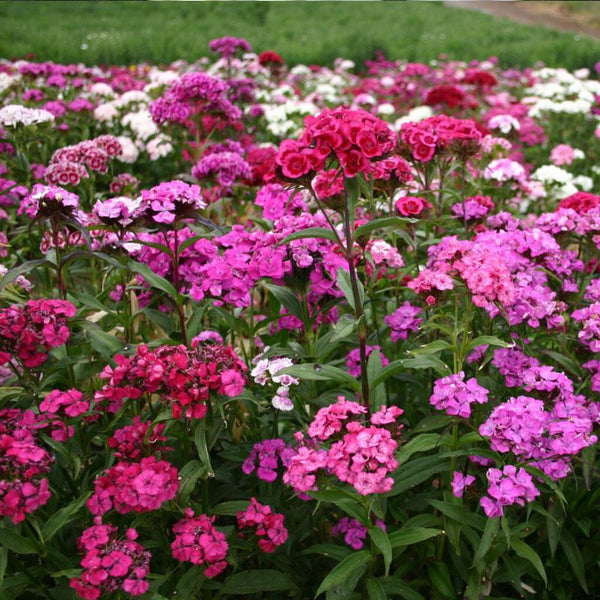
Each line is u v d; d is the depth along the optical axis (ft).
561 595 10.37
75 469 9.71
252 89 29.53
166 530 9.75
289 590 10.57
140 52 63.87
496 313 10.27
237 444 11.25
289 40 77.71
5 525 8.70
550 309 10.47
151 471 8.29
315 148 8.98
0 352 9.24
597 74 63.87
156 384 8.97
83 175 17.51
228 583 9.50
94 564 7.69
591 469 9.68
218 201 18.30
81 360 10.10
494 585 10.87
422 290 9.77
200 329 13.99
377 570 10.06
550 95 31.40
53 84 29.37
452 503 9.50
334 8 105.70
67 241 11.86
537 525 9.79
